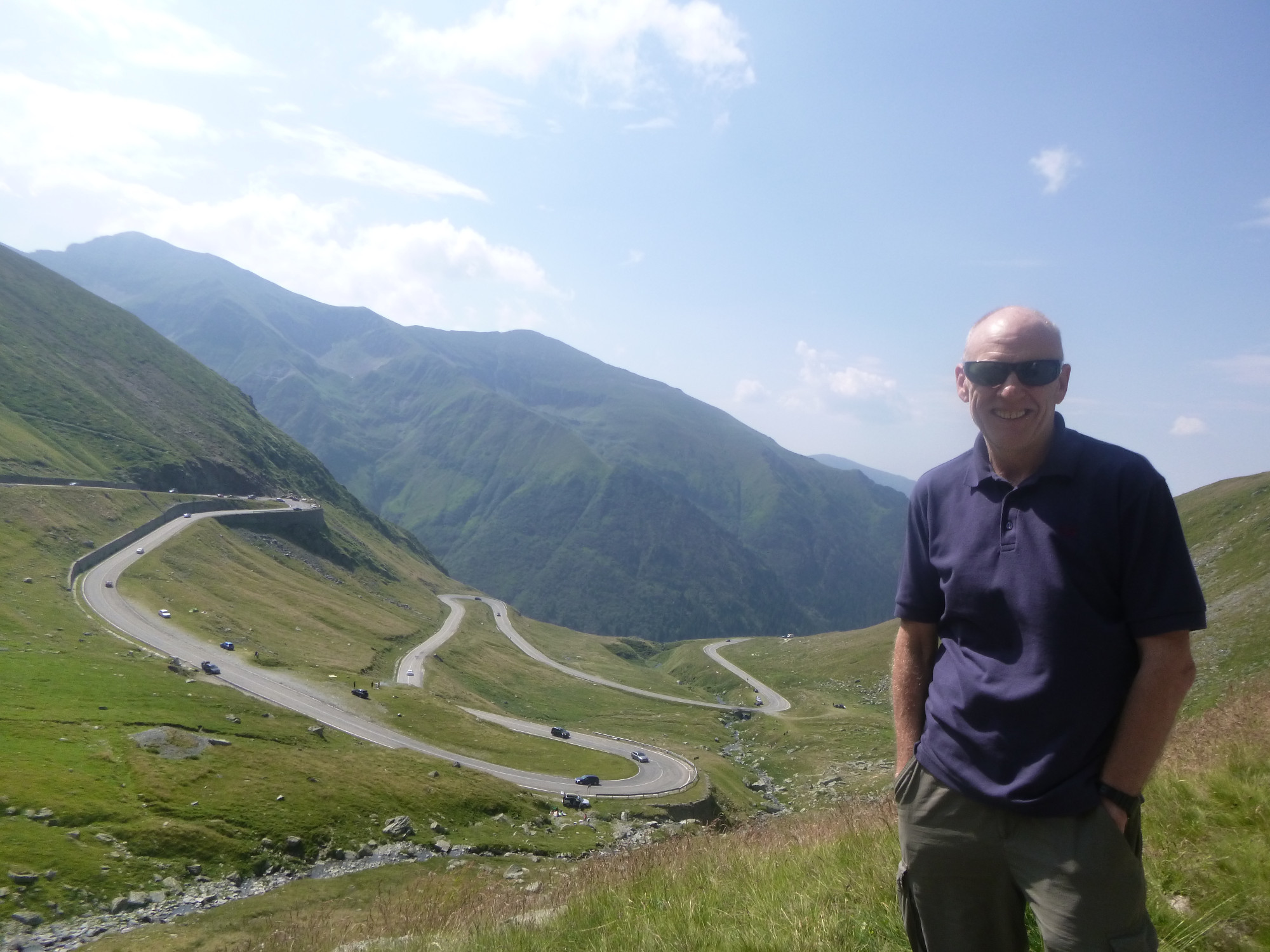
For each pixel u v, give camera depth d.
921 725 4.86
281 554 191.62
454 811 72.88
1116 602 4.06
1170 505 3.94
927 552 4.91
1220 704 16.31
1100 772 3.93
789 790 106.50
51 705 74.00
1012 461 4.53
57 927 43.06
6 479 150.38
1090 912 3.75
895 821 9.12
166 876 51.00
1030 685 4.06
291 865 56.97
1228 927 5.57
